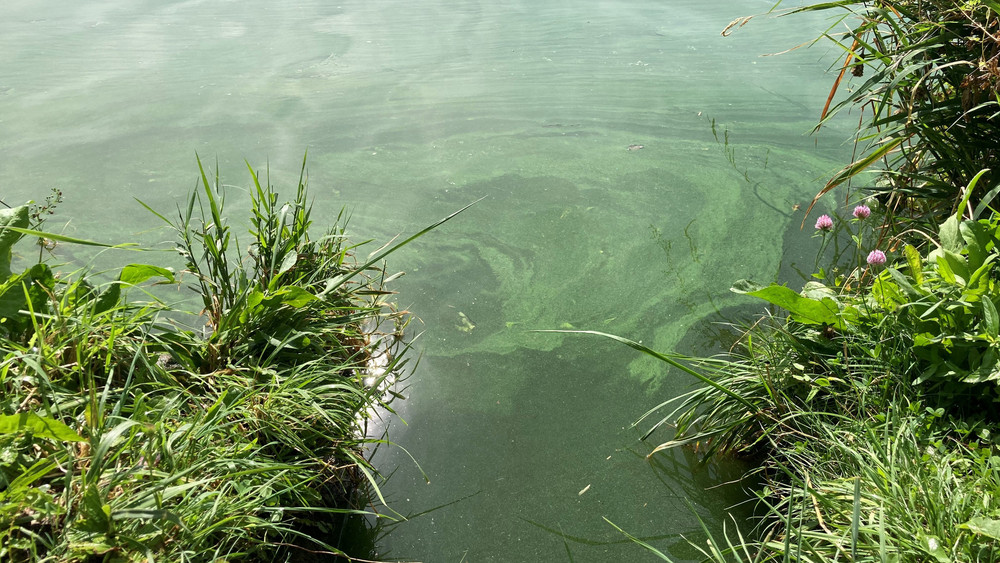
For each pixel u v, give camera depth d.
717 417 1.93
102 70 4.77
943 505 1.31
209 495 1.37
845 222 2.93
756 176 3.35
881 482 1.43
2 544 1.18
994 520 1.21
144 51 5.20
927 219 2.35
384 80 4.62
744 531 1.71
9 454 1.32
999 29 2.02
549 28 5.75
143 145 3.65
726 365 2.12
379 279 2.66
